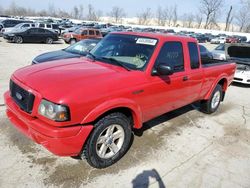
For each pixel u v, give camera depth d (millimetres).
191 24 95312
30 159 3781
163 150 4414
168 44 4359
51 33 23562
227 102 7867
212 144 4852
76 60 4406
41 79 3404
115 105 3445
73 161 3824
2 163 3635
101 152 3635
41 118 3158
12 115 3750
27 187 3244
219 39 46094
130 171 3746
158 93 4188
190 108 6727
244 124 6082
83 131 3221
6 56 13430
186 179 3707
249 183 3775
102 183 3447
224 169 4059
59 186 3316
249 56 10891
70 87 3209
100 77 3551
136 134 4875
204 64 5773
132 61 4113
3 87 7215
